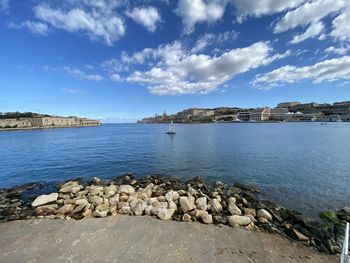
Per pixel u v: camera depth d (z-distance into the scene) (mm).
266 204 10805
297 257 6062
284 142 39406
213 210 9406
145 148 36688
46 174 19906
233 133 67062
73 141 54906
